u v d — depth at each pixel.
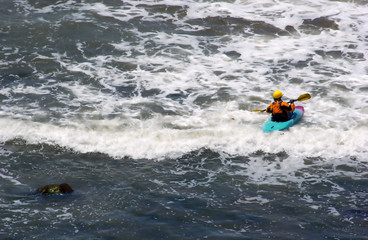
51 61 57.03
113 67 56.19
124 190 36.69
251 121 46.53
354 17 66.06
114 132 44.62
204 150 42.50
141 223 32.56
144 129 45.12
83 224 32.31
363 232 31.70
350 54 58.16
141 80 53.75
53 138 43.75
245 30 64.00
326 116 46.78
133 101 50.00
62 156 41.53
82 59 57.69
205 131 44.16
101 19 66.06
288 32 63.34
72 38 61.69
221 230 31.88
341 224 32.59
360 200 35.53
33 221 32.44
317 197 35.91
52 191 35.72
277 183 37.84
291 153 42.00
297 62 56.81
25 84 52.59
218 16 67.19
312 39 61.66
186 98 50.59
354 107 48.12
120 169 39.81
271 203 35.09
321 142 42.84
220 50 59.75
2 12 66.88
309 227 32.25
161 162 40.97
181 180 38.28
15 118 46.38
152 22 65.81
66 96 50.69
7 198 35.03
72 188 36.84
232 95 50.88
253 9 69.06
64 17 66.19
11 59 57.06
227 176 38.84
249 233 31.55
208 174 39.19
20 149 42.34
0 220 32.34
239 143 43.19
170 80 53.75
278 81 53.28
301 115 46.31
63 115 47.28
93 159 41.25
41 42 60.62
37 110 48.03
